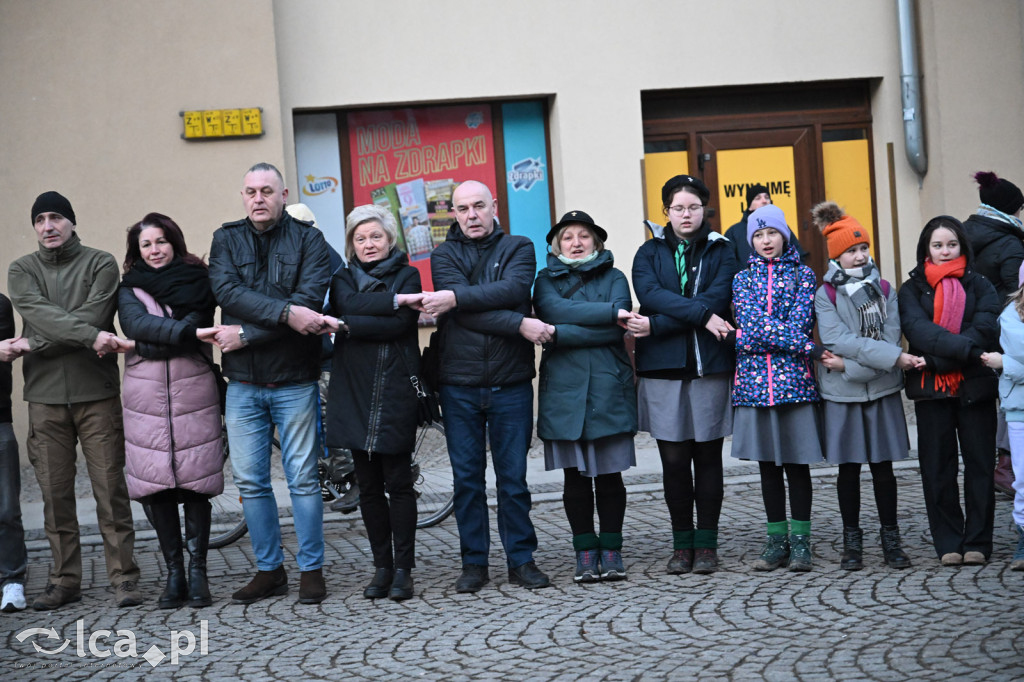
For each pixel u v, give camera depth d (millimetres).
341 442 5727
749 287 5883
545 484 8656
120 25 10148
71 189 10148
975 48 11391
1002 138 11445
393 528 5762
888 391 5809
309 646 4980
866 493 7750
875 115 11703
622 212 11164
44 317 5766
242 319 5664
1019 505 5621
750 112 11602
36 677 4746
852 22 11453
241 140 10344
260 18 10297
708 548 5930
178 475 5707
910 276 5984
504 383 5793
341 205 11008
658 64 11164
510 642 4859
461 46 10875
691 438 5918
